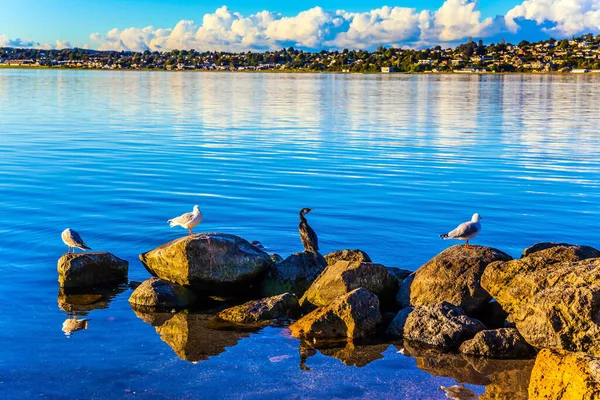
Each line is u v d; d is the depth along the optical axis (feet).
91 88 325.21
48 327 39.73
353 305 39.29
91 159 101.81
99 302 44.57
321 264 48.98
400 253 56.65
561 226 65.00
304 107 215.51
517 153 113.50
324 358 36.24
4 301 43.86
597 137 135.95
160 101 235.40
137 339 38.34
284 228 63.93
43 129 140.26
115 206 70.90
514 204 74.33
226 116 177.78
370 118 177.47
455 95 305.32
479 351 36.60
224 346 37.63
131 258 54.29
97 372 33.88
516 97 290.15
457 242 59.57
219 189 81.00
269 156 107.76
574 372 29.17
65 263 47.06
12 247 55.67
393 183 86.17
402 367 35.24
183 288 45.93
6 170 91.20
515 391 32.65
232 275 46.39
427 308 39.68
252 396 31.83
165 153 109.19
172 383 32.91
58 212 67.72
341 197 77.36
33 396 31.30
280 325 40.91
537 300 36.50
